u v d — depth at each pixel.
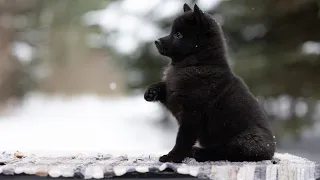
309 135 4.31
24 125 5.26
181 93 1.93
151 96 1.98
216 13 3.25
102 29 3.69
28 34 5.82
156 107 4.19
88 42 5.05
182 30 1.98
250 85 3.09
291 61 3.11
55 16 5.29
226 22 3.22
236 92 1.97
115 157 2.04
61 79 7.17
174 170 1.83
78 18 5.14
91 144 3.98
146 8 3.57
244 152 1.94
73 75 7.13
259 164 1.88
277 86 3.12
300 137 3.38
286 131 3.26
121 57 3.58
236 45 3.42
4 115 6.15
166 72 2.01
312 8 3.19
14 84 5.90
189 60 1.97
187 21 1.98
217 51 1.98
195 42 1.97
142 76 3.54
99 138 4.37
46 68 6.21
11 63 5.85
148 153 2.14
